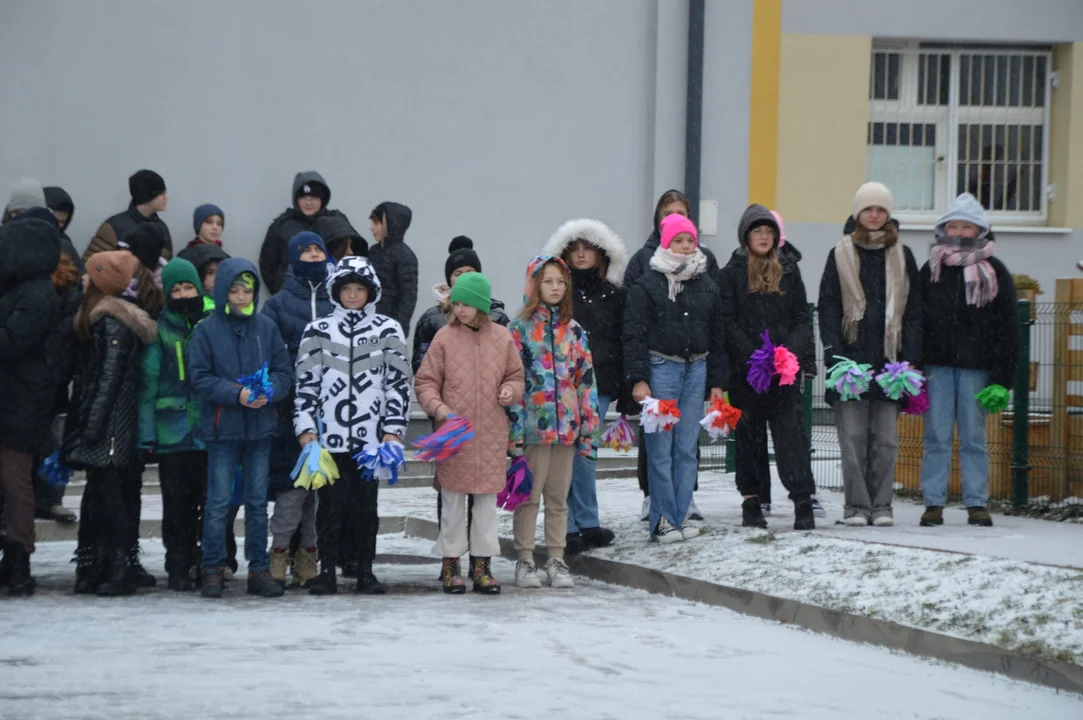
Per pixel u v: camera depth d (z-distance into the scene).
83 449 9.09
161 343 9.39
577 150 18.36
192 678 6.39
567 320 10.10
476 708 5.87
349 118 17.75
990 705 6.25
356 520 9.63
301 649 7.18
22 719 5.62
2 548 9.41
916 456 13.91
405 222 14.72
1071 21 20.38
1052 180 20.81
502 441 9.70
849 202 20.02
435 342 9.75
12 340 8.92
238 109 17.44
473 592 9.68
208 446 9.26
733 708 6.03
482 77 18.09
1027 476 12.20
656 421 10.05
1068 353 11.99
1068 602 7.29
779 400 10.66
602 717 5.78
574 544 10.74
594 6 18.34
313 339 9.52
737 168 18.75
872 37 20.05
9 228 9.12
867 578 8.48
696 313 10.45
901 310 10.84
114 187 17.16
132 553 9.62
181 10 17.25
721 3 18.58
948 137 20.72
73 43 17.00
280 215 17.02
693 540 10.41
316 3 17.61
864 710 6.08
